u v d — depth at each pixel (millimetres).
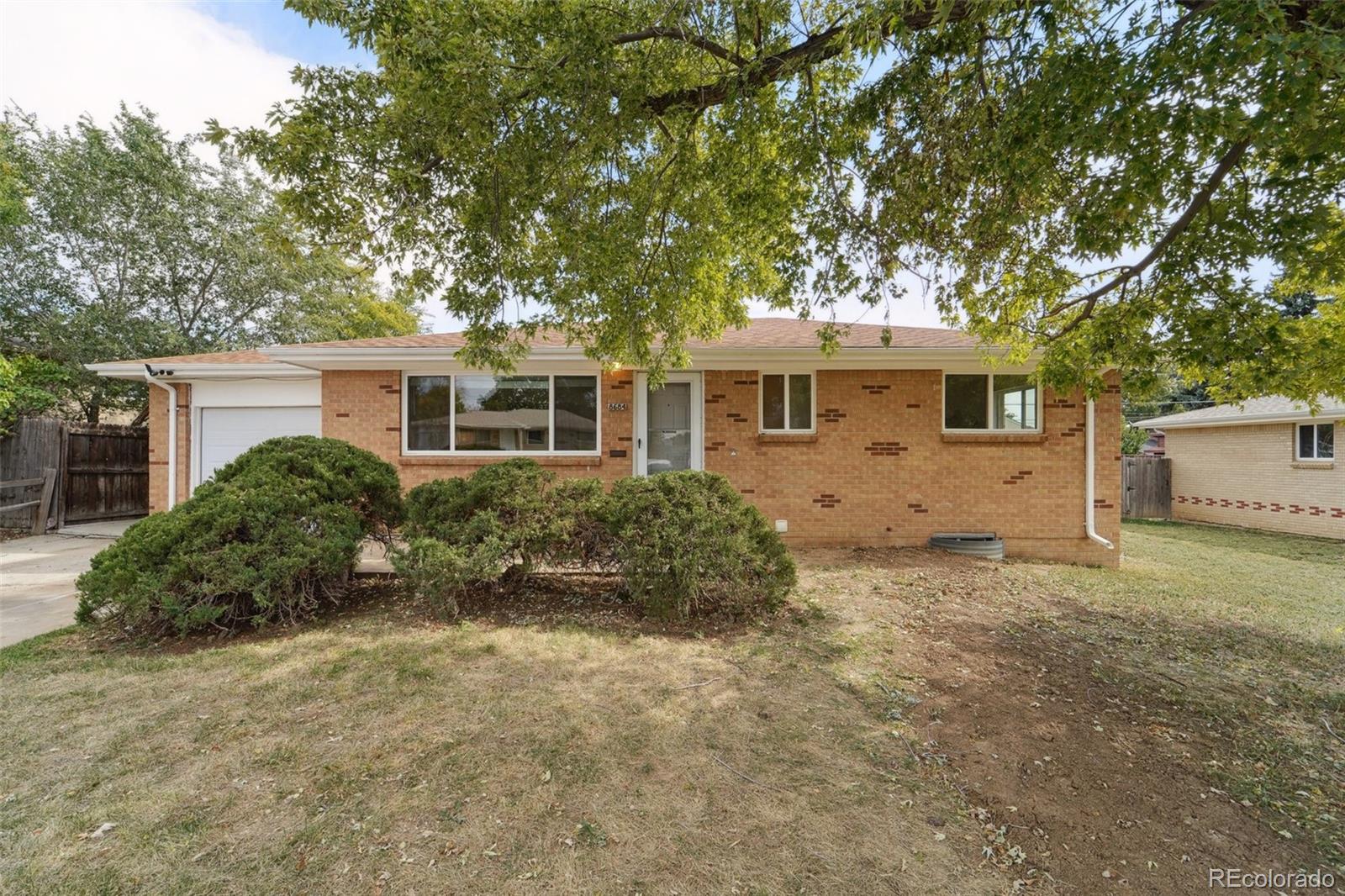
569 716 3197
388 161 4043
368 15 3404
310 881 2016
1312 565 8297
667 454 8539
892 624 4852
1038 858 2184
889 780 2660
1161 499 14930
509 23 3717
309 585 4840
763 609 5027
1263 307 4047
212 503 4621
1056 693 3627
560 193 4715
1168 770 2811
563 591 5605
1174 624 5184
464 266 4809
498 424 8406
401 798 2465
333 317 17203
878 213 4887
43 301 13547
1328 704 3592
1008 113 3670
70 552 8109
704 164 4949
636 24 4156
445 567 4711
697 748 2902
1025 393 8273
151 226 14047
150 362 9375
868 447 8242
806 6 4434
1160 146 3064
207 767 2672
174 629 4383
